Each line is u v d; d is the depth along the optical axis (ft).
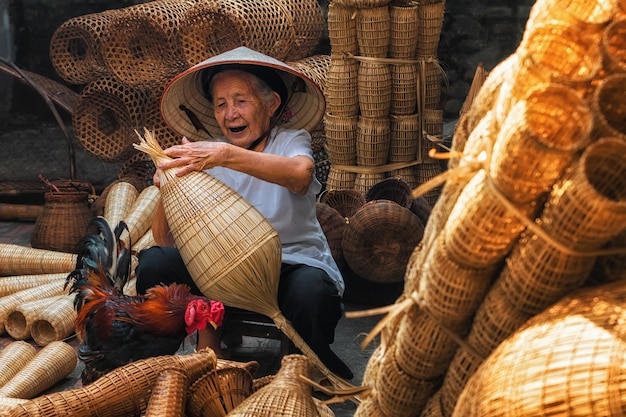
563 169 4.72
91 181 24.67
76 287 11.84
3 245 17.56
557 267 4.91
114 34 19.07
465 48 23.93
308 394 8.23
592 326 4.65
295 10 19.03
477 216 5.04
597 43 4.75
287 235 11.76
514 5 23.47
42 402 8.30
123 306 10.84
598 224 4.58
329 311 11.18
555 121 4.76
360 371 12.48
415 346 5.95
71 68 20.62
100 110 21.02
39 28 27.32
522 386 4.68
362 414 6.92
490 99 5.76
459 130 6.29
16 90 27.07
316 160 20.56
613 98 4.81
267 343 13.64
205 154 10.59
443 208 5.78
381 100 16.85
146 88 19.71
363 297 15.88
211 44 18.51
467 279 5.41
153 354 10.83
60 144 26.32
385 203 15.02
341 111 17.33
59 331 14.07
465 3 23.70
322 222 15.71
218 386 8.79
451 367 5.87
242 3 17.79
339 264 15.78
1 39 26.91
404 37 16.56
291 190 11.43
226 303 10.70
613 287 4.91
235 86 11.39
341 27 16.67
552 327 4.82
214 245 10.23
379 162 17.37
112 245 12.35
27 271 17.31
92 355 11.02
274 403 7.91
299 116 12.22
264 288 10.46
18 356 12.68
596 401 4.41
